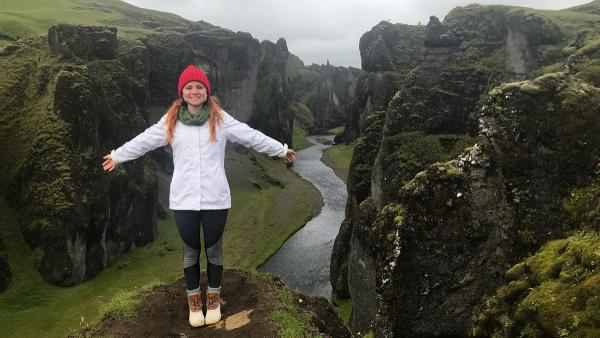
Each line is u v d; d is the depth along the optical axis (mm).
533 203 13883
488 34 50625
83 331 8594
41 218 45156
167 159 82312
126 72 62219
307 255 56469
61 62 54344
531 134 14070
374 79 96000
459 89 42031
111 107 57156
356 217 29969
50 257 44250
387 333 15992
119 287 45625
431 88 41375
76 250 45312
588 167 13281
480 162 15297
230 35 121812
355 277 29422
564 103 13734
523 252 13852
